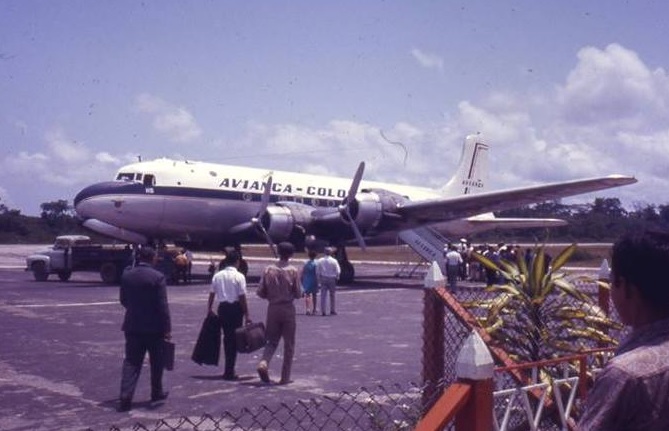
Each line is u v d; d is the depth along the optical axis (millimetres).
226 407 7562
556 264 5266
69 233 79062
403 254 71125
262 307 18406
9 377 9211
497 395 3791
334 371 9680
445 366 4582
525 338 5055
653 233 2178
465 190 37250
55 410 7477
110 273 25641
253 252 67500
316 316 16641
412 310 18047
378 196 25703
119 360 10492
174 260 25500
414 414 5016
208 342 8930
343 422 6375
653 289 2109
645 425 1937
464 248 30172
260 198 26656
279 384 8781
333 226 25672
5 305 18047
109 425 6855
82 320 15125
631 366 1974
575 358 4117
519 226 34625
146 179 24484
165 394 7938
